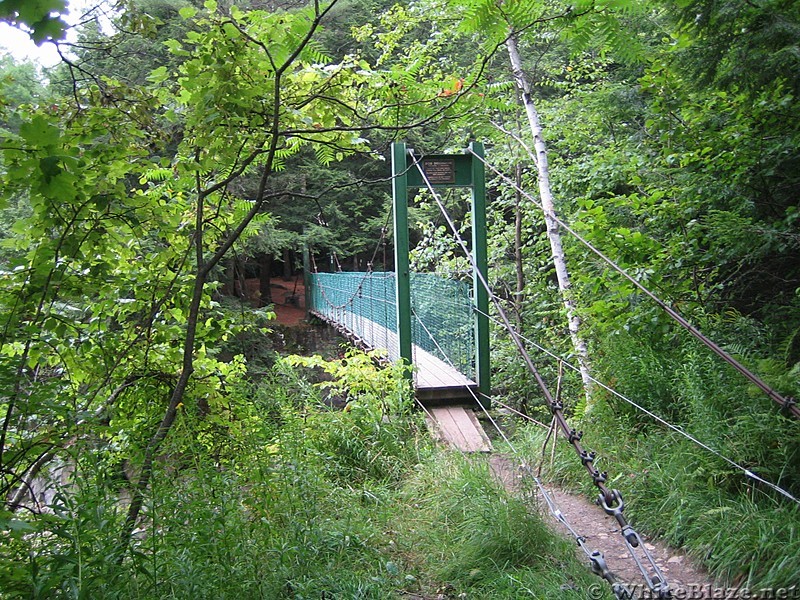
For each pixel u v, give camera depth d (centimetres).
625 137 711
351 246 1942
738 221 441
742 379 372
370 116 370
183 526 269
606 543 349
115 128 306
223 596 255
